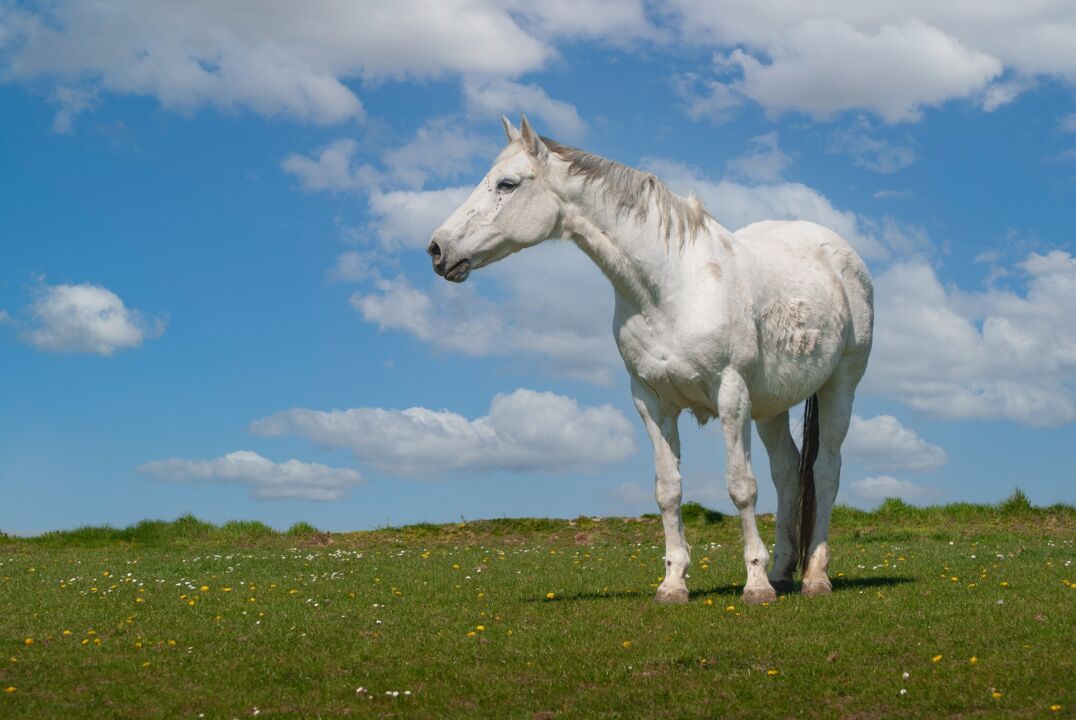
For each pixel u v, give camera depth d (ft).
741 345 22.50
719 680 17.11
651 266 22.43
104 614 26.23
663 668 17.98
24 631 23.61
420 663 19.21
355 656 20.01
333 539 52.90
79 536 54.54
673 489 24.03
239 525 56.65
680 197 23.30
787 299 23.99
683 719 15.20
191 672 19.02
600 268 23.08
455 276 22.67
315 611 26.30
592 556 40.50
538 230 22.82
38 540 53.72
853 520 51.57
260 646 21.33
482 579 32.71
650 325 22.72
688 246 22.66
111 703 16.96
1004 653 17.87
